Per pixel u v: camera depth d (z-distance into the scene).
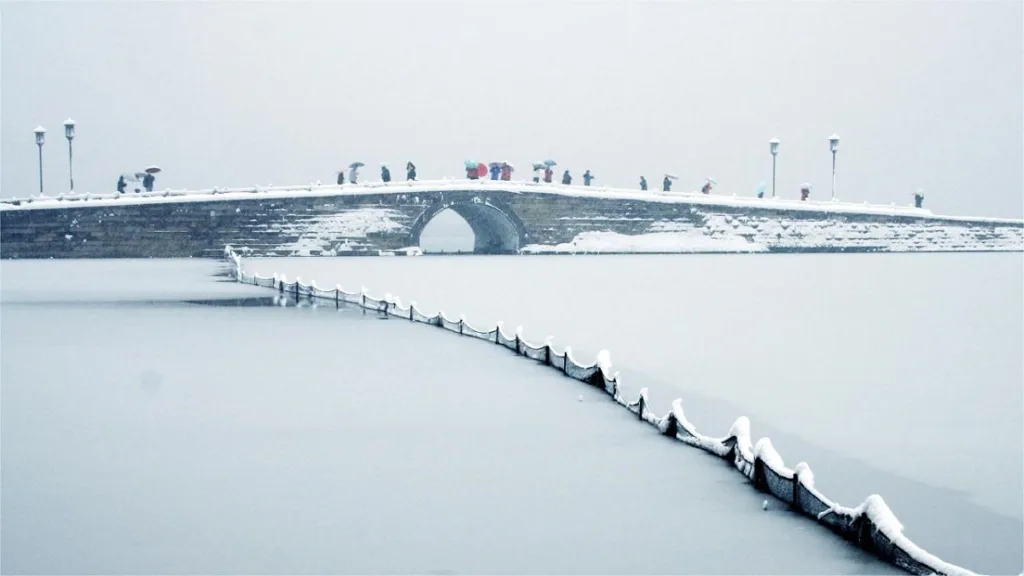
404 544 12.79
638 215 125.94
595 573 11.80
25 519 13.73
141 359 29.44
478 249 137.00
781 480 14.81
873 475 17.98
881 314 48.84
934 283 72.06
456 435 19.16
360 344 33.53
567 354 26.98
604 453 17.77
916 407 24.38
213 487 15.35
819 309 51.59
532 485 15.53
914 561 11.62
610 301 56.41
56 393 23.47
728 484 15.68
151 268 86.44
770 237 129.50
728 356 33.56
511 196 120.75
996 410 24.08
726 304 54.84
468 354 31.17
